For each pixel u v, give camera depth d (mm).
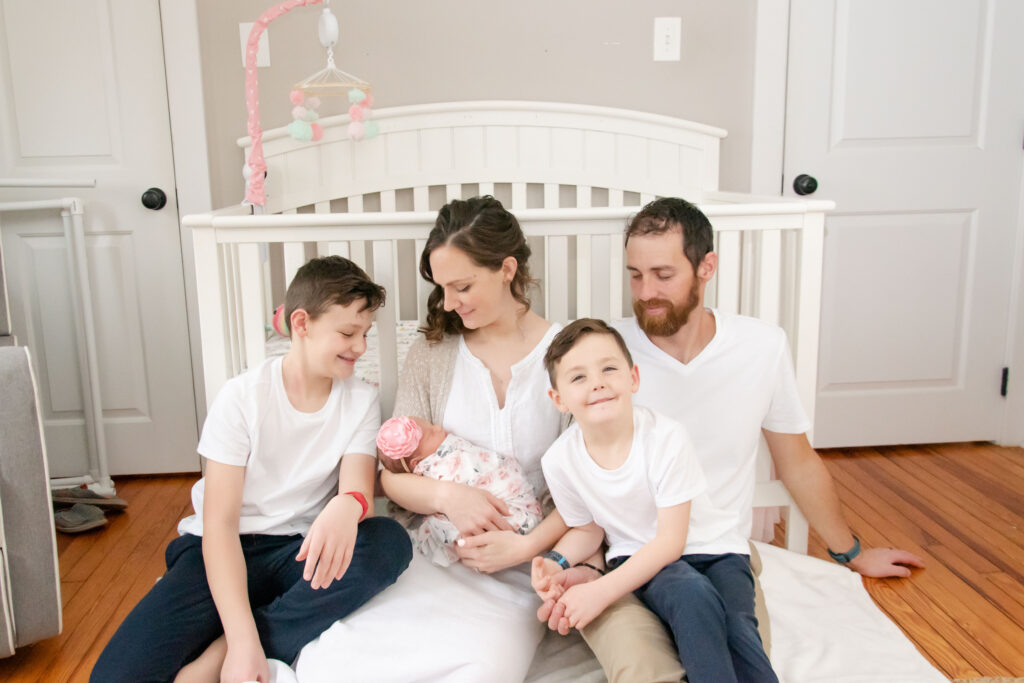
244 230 1510
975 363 2551
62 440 2422
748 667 1185
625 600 1275
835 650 1447
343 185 2344
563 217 1543
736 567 1329
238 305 1712
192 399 2451
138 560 1917
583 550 1373
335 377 1415
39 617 1481
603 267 1603
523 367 1458
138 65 2270
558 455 1338
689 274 1396
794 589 1626
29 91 2262
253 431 1375
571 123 2348
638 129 2361
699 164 2389
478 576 1429
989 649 1493
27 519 1452
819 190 2441
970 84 2402
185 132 2299
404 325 2238
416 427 1401
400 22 2330
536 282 1564
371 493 1437
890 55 2375
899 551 1783
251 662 1219
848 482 2303
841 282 2482
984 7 2363
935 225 2473
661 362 1479
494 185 2434
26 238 2318
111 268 2363
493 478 1417
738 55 2391
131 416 2455
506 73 2371
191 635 1284
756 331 1483
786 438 1602
